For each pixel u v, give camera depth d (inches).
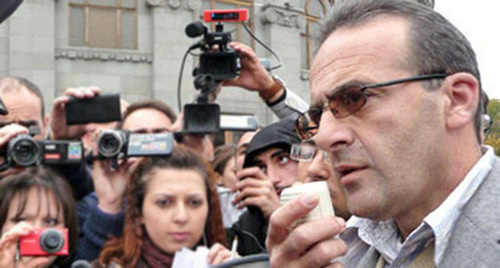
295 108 116.5
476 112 47.3
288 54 490.6
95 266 96.1
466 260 42.8
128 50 432.8
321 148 48.8
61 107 116.1
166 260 95.6
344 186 47.6
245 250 105.2
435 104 45.4
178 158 101.5
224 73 116.0
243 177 106.5
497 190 44.7
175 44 437.4
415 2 48.9
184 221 95.7
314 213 46.3
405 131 44.9
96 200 116.0
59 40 417.4
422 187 45.6
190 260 90.3
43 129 122.3
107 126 134.1
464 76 46.1
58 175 101.5
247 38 477.1
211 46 116.3
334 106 47.1
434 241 46.3
